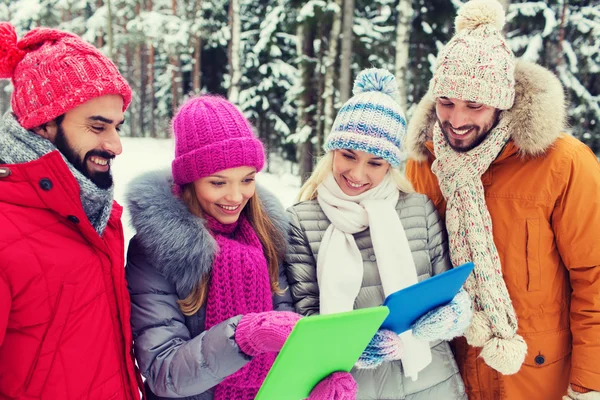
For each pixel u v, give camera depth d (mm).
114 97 1150
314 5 8641
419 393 1625
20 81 1113
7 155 1093
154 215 1325
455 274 1253
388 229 1660
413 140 1938
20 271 1029
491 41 1581
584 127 8219
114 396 1216
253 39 12312
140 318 1315
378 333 1262
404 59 7672
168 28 14211
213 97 1460
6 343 1051
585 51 8266
